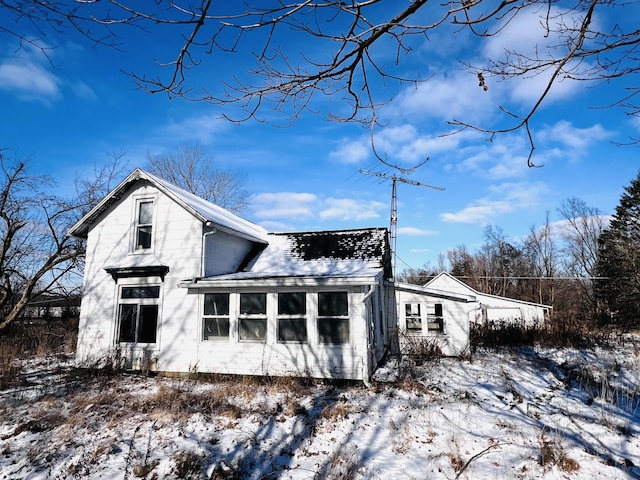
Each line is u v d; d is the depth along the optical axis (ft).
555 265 155.84
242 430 24.95
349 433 24.52
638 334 88.38
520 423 26.27
